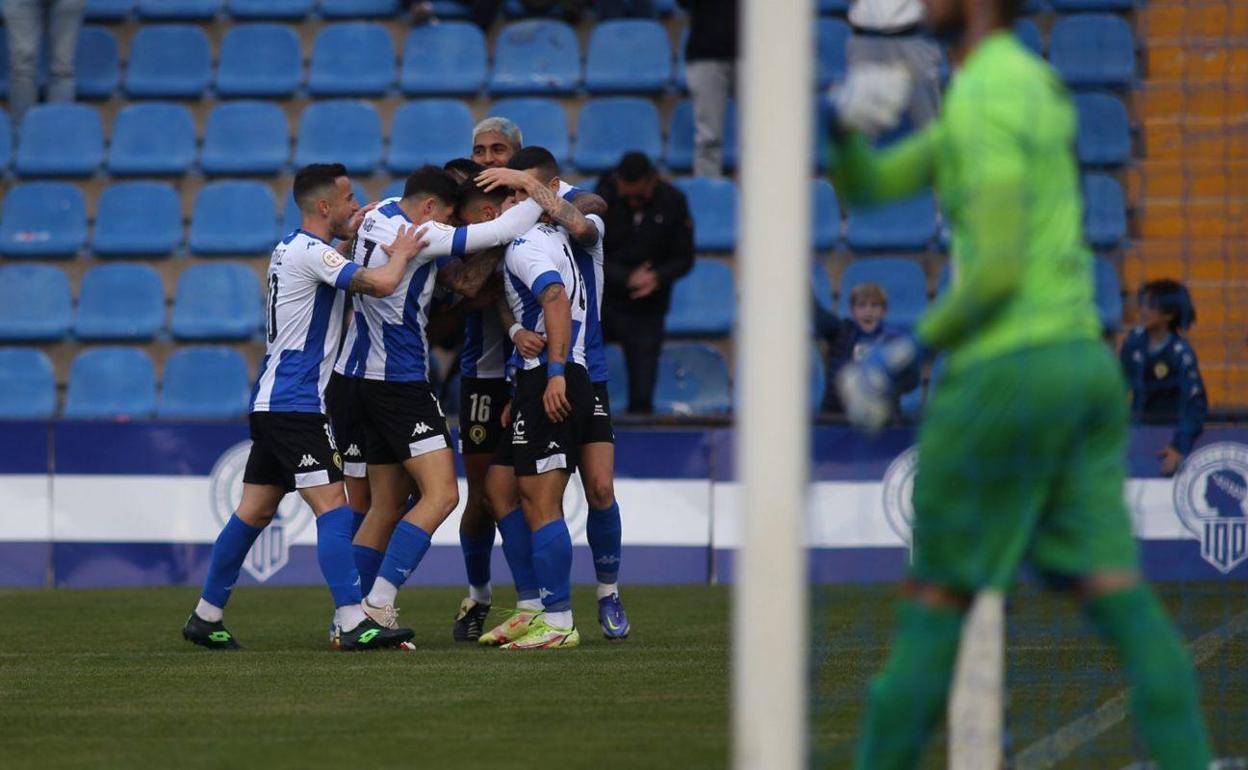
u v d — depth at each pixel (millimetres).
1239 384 32844
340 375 23422
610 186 34781
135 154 43219
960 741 12867
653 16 45406
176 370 38094
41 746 15328
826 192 40094
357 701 17984
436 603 29938
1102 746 15562
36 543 33656
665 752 14977
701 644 23484
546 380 22609
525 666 20875
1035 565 11930
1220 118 39312
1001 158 10945
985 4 11703
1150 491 31109
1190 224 37781
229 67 45125
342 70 44844
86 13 46781
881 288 35000
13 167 43281
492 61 45750
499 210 23469
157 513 33594
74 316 39969
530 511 22938
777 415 10758
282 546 33344
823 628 24906
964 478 11219
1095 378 11258
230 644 23328
